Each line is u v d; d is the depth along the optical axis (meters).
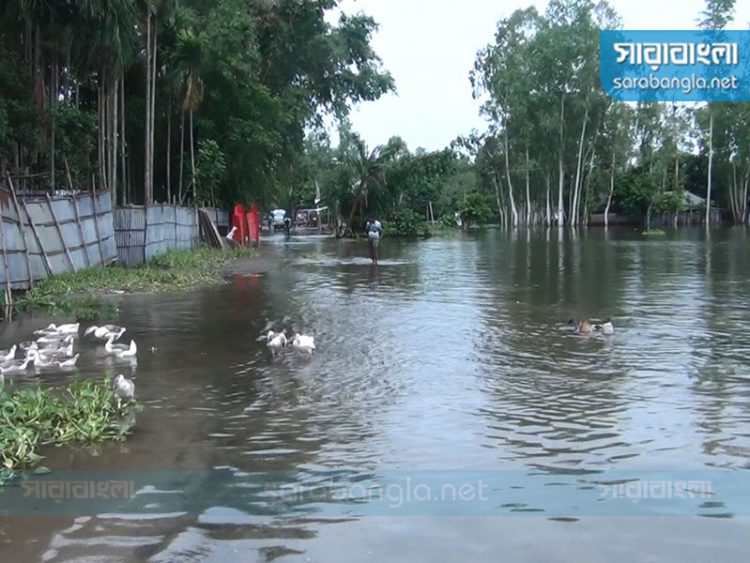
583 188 63.28
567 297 13.93
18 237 12.80
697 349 8.85
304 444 5.50
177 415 6.25
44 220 14.29
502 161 61.28
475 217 59.44
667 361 8.20
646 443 5.44
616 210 67.31
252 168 30.91
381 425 5.94
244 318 11.38
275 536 4.02
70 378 7.52
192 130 27.64
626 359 8.32
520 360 8.35
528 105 56.12
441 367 8.02
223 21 27.25
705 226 60.16
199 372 7.79
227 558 3.78
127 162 27.09
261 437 5.67
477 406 6.47
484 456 5.21
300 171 48.12
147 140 21.55
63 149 18.50
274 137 30.17
